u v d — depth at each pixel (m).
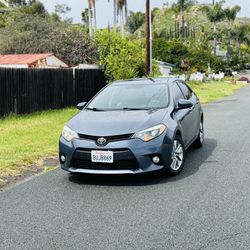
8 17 71.50
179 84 8.81
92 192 6.18
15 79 14.66
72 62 32.72
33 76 15.69
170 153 6.66
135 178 6.85
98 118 6.89
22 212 5.40
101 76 21.55
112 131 6.40
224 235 4.50
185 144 7.75
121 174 6.42
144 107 7.42
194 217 5.03
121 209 5.39
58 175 7.29
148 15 23.91
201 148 9.34
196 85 38.12
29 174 7.45
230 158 8.23
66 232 4.70
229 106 20.73
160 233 4.58
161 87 7.96
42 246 4.35
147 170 6.37
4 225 4.96
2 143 10.04
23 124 13.11
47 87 16.59
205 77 46.78
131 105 7.53
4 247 4.35
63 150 6.66
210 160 8.08
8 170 7.60
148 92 7.84
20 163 8.11
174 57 71.38
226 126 12.94
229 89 36.94
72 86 18.48
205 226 4.75
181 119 7.45
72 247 4.30
